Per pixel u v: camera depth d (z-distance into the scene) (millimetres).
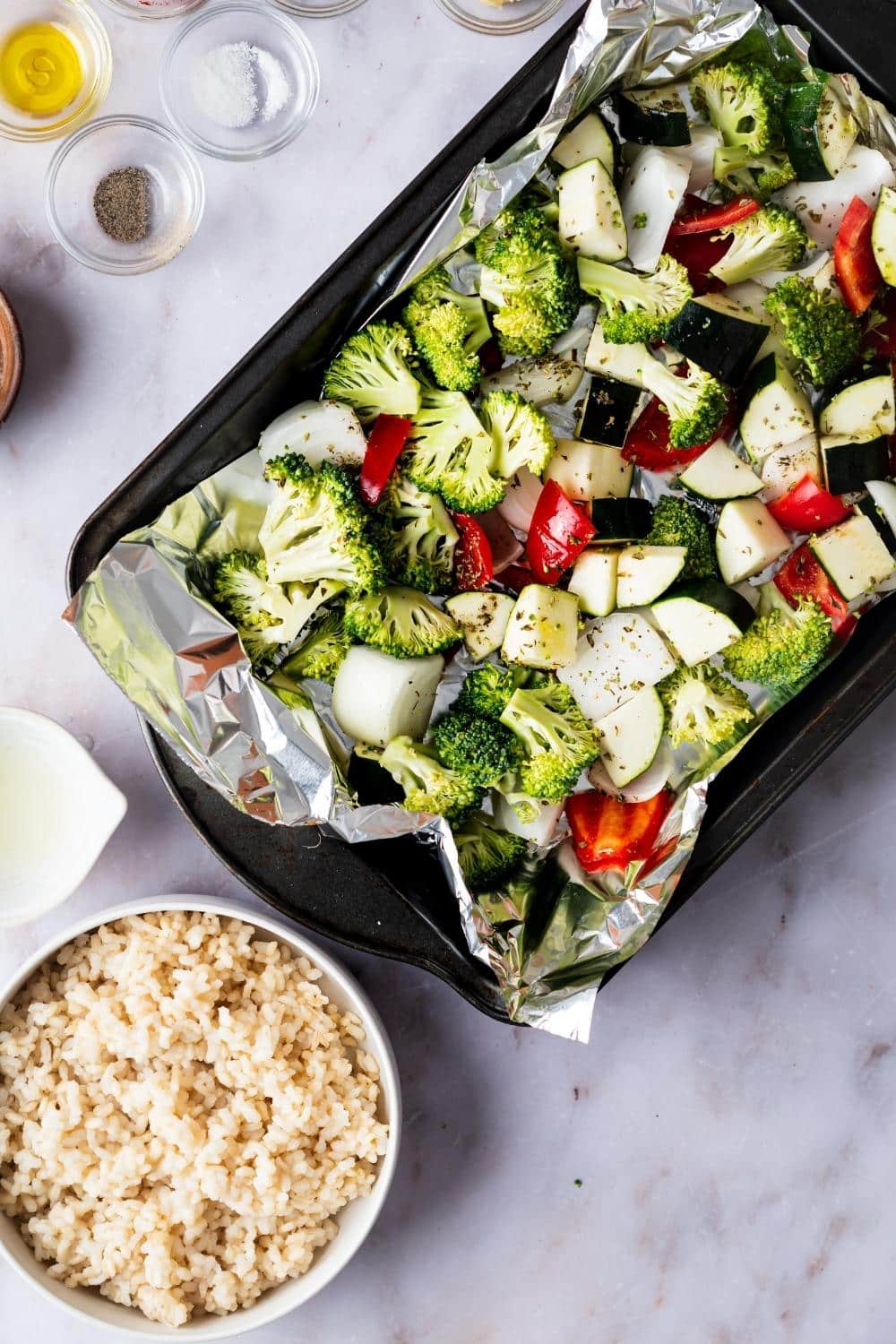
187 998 901
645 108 877
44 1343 949
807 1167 980
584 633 903
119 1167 899
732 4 850
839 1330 979
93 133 941
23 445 940
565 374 897
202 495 868
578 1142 972
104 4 937
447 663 908
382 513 889
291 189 941
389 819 872
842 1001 977
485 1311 969
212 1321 905
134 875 949
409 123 943
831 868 973
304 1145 914
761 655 899
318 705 902
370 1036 915
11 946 943
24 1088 908
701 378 884
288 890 889
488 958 877
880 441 893
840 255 887
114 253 940
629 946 885
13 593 941
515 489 896
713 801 901
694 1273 978
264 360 859
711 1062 975
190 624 857
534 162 842
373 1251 967
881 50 881
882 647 888
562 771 885
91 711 946
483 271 872
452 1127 967
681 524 896
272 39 942
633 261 885
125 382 941
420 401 881
